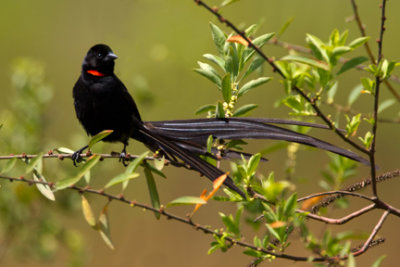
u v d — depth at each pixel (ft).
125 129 25.20
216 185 17.58
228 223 19.19
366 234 20.06
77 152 24.48
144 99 38.70
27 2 53.52
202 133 20.07
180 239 49.75
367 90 18.49
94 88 24.73
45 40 53.42
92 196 36.22
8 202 35.45
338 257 18.02
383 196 52.29
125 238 47.44
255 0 45.50
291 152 26.76
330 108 46.39
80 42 53.06
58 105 49.57
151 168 19.22
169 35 42.83
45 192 18.90
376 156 52.80
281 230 18.17
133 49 42.42
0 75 52.44
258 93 51.70
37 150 35.29
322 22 46.68
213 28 20.39
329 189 25.05
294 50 29.37
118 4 44.55
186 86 43.39
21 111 35.86
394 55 48.60
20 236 36.04
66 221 46.91
